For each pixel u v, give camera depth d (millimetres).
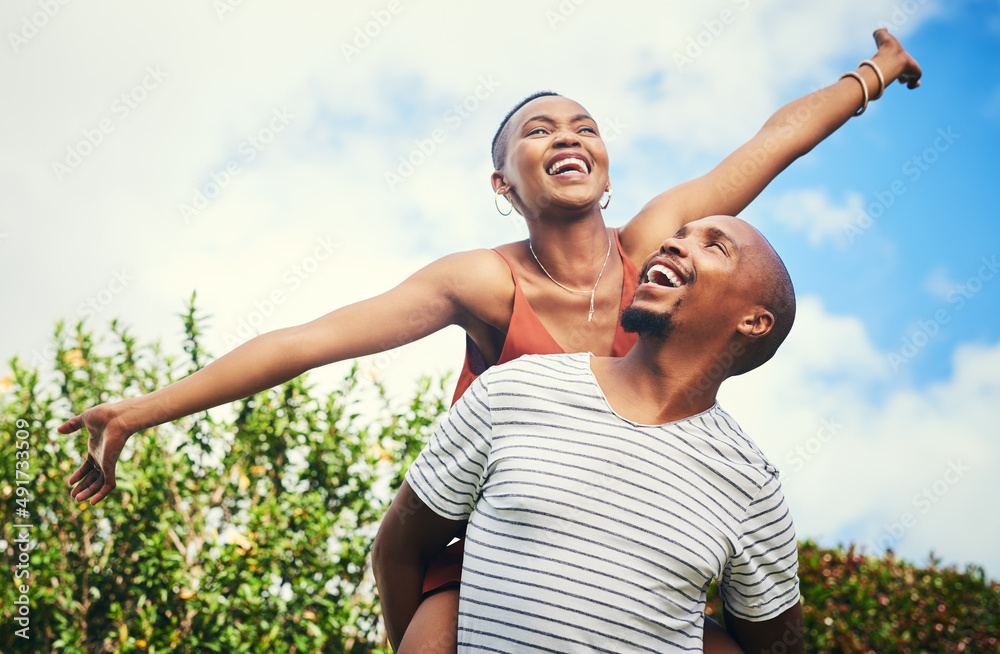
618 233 2910
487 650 1891
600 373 2131
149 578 4277
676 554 1887
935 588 5273
